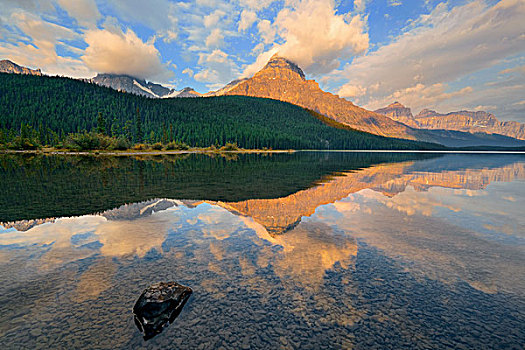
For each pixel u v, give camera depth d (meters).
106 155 58.75
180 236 5.98
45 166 26.41
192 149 108.12
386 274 4.17
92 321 3.03
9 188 12.86
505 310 3.26
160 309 3.06
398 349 2.63
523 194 11.41
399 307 3.32
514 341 2.73
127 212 8.30
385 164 33.25
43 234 6.09
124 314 3.15
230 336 2.81
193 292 3.61
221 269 4.31
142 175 19.36
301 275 4.11
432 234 6.12
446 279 4.01
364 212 8.36
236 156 62.09
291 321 3.05
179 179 17.14
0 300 3.40
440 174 19.98
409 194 11.58
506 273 4.21
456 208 8.85
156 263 4.53
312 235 6.07
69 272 4.18
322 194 11.70
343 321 3.06
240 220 7.41
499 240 5.72
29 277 4.01
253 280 3.95
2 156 48.19
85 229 6.47
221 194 11.66
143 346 2.66
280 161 41.69
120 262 4.56
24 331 2.86
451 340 2.76
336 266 4.44
